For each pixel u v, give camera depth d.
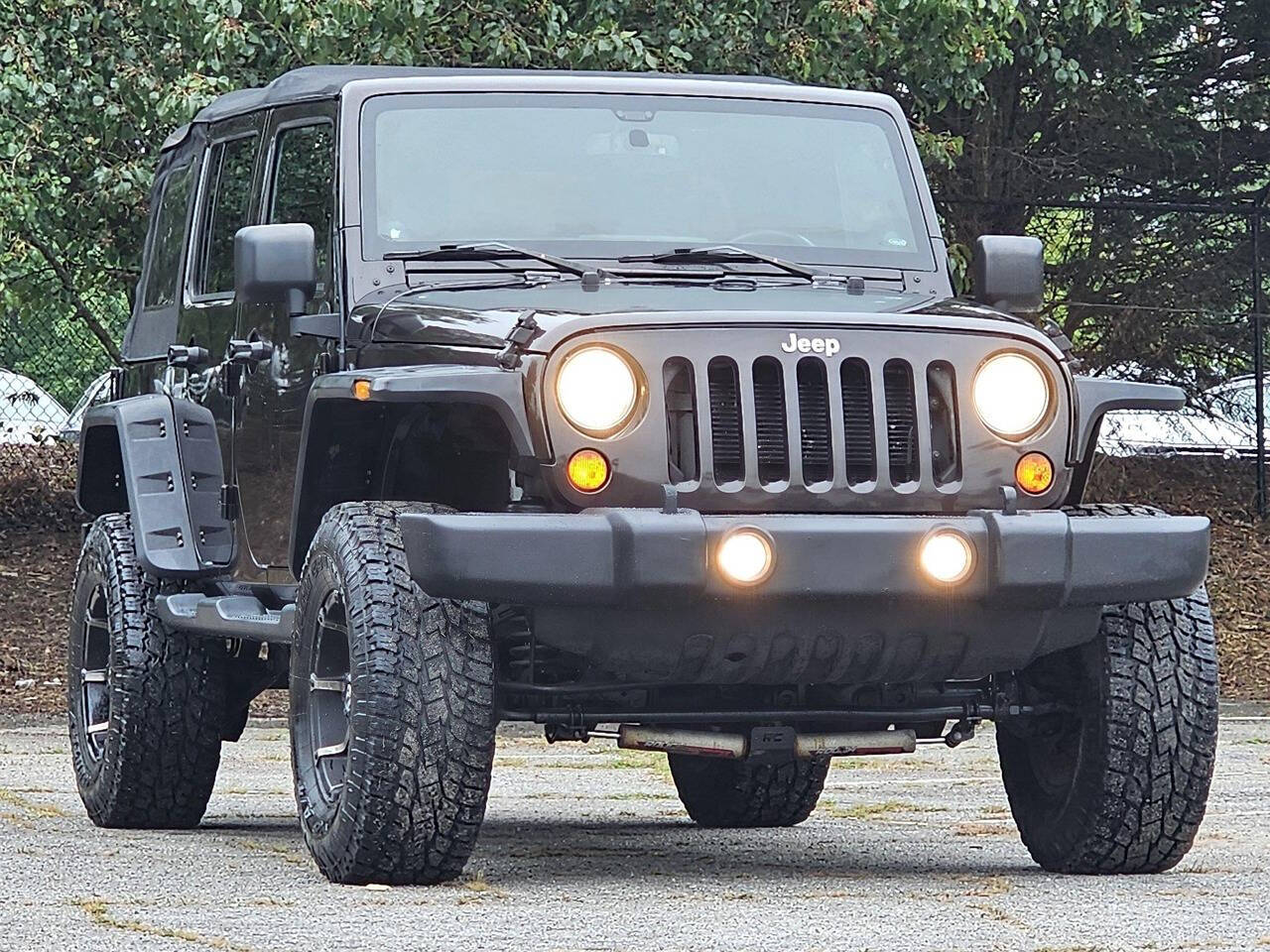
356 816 6.14
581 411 6.12
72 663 8.95
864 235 7.66
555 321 6.23
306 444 6.78
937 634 6.30
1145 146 20.91
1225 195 21.59
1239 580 18.67
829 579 6.07
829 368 6.28
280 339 7.62
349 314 7.07
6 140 14.97
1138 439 21.41
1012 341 6.47
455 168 7.45
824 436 6.30
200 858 7.08
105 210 16.19
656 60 15.34
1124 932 5.41
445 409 6.70
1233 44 21.27
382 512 6.49
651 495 6.14
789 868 7.05
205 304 8.47
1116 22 17.33
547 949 5.06
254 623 7.27
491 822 8.79
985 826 8.45
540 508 6.27
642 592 5.95
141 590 8.56
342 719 6.57
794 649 6.25
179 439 8.57
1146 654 6.61
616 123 7.68
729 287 7.11
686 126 7.75
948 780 10.44
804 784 8.62
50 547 18.23
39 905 5.80
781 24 15.73
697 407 6.16
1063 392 6.48
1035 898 6.11
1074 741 6.82
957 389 6.38
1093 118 20.84
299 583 6.87
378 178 7.37
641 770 11.04
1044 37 19.19
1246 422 21.31
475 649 6.19
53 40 15.09
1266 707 14.66
